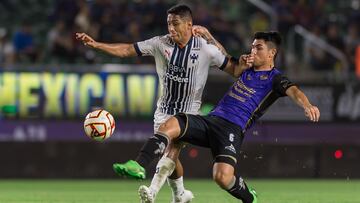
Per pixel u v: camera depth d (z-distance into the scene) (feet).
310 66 221.46
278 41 100.73
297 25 231.50
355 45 230.89
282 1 233.55
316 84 198.59
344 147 200.34
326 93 199.11
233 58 102.78
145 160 91.40
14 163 192.24
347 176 187.42
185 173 196.75
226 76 194.18
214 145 98.02
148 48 102.17
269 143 198.39
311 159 199.82
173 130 95.40
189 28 100.89
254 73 100.48
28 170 193.16
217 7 228.02
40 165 193.16
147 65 204.13
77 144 193.67
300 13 233.55
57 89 191.31
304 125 199.11
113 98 192.44
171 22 99.66
